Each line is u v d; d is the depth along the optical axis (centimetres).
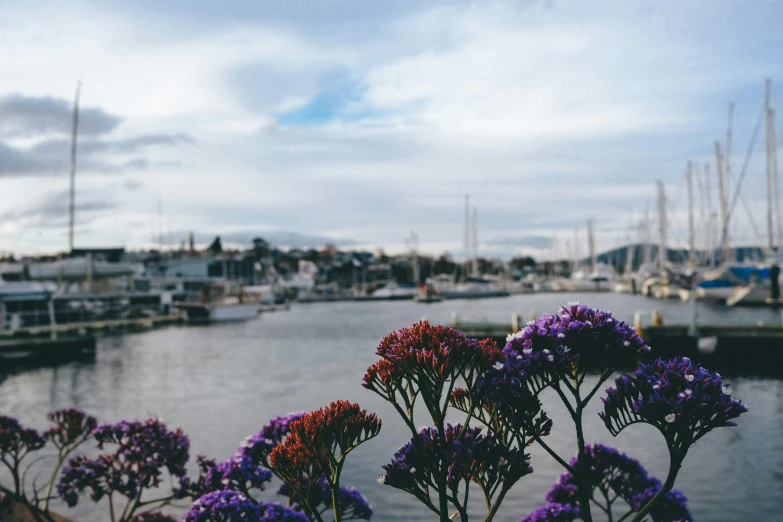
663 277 12256
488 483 453
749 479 1816
